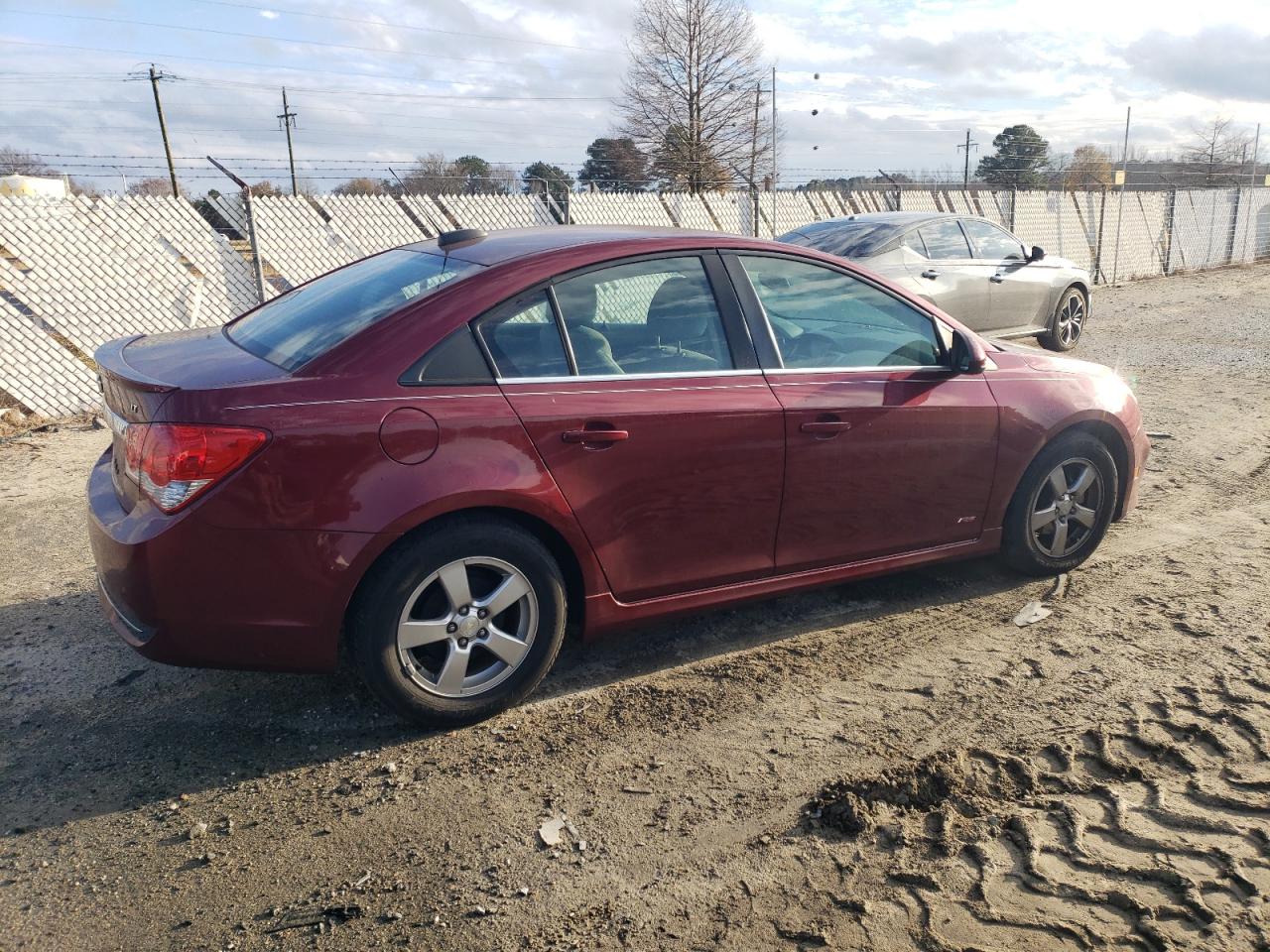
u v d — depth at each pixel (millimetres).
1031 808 2920
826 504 3895
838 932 2436
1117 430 4684
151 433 2957
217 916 2512
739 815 2908
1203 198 24172
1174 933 2414
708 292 3730
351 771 3156
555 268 3449
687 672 3805
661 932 2447
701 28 49812
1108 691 3600
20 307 9773
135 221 9695
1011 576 4742
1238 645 3947
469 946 2400
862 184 19719
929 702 3553
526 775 3121
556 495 3303
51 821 2914
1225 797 2939
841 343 3994
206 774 3148
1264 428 7559
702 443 3559
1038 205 20328
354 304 3498
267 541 2953
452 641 3268
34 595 4613
